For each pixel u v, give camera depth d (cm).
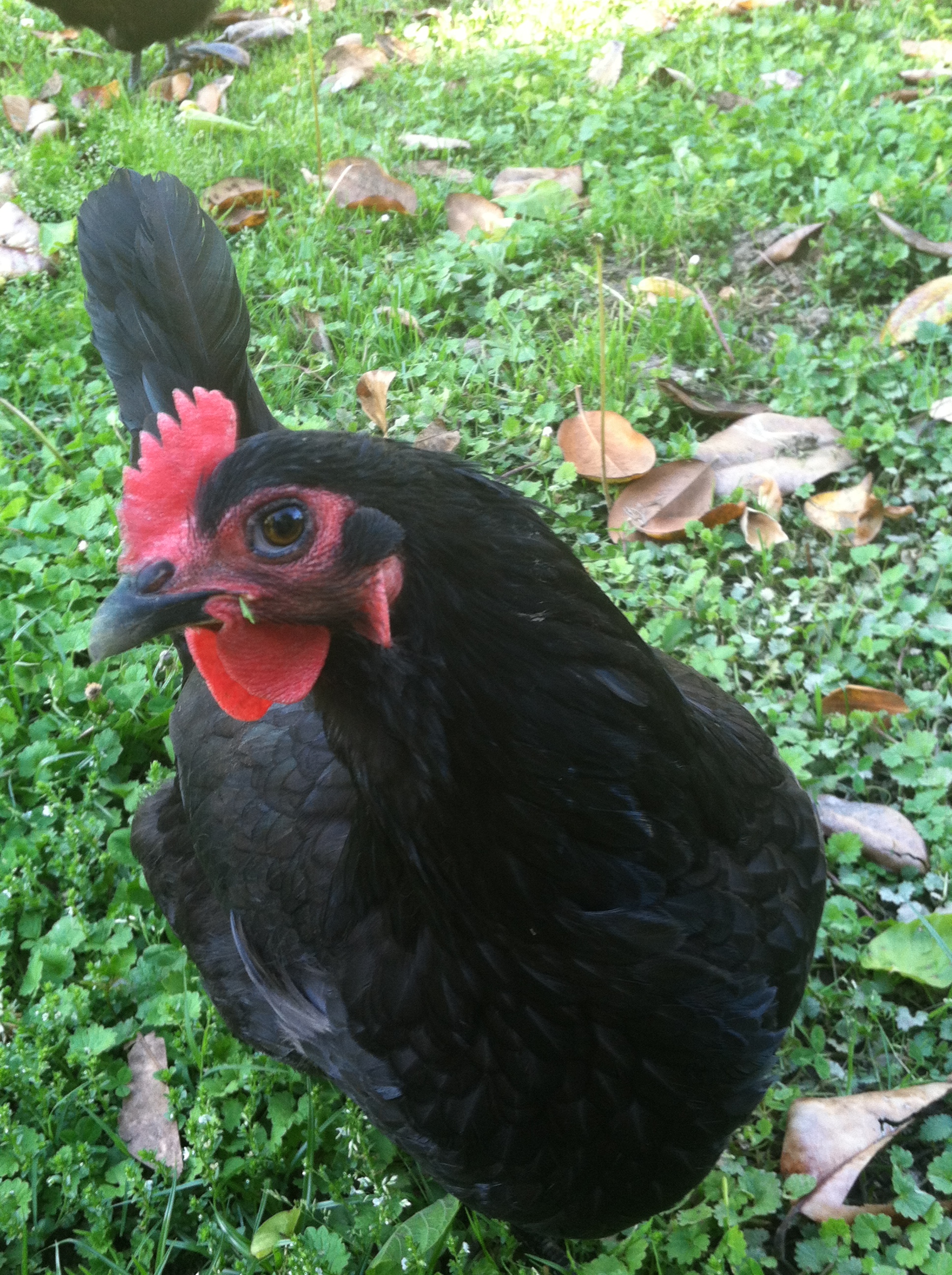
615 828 37
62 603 70
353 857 41
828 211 89
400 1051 41
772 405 77
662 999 39
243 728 50
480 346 85
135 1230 49
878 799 62
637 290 86
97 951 58
